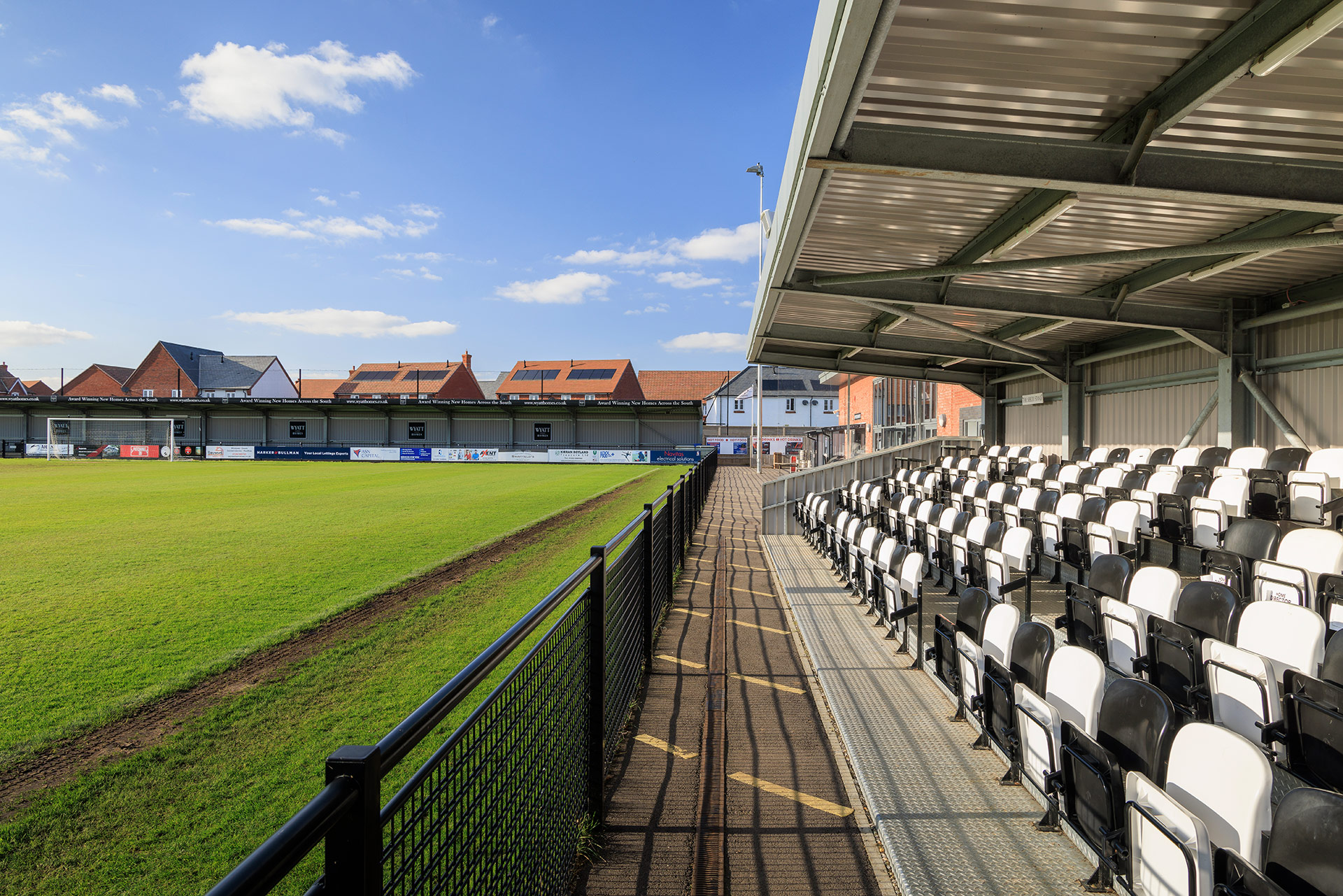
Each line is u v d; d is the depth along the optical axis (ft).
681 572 30.86
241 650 19.30
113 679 17.08
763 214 30.63
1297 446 27.96
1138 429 40.42
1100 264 19.10
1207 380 34.71
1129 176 13.56
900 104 14.28
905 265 26.86
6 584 27.94
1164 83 13.21
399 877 4.58
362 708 15.28
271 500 62.49
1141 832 7.23
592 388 204.33
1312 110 13.83
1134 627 12.47
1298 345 28.48
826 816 10.85
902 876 8.80
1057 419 49.14
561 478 94.63
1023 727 10.62
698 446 137.80
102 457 146.61
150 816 11.05
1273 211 19.85
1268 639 10.88
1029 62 12.72
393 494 69.41
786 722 14.58
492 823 6.51
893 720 13.99
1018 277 27.84
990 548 21.20
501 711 6.76
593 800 10.64
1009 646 12.41
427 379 214.48
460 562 32.45
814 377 205.36
